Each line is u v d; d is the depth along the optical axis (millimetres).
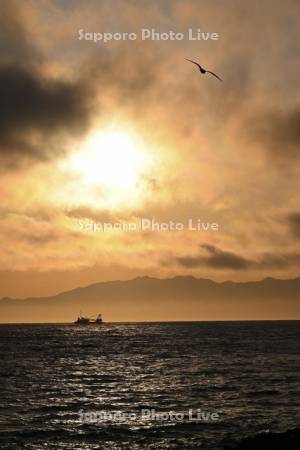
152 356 158875
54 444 53031
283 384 92000
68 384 96438
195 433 56188
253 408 69500
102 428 58969
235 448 46750
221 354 161750
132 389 89375
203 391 85562
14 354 170000
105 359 149875
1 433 57156
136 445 52219
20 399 79000
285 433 48438
